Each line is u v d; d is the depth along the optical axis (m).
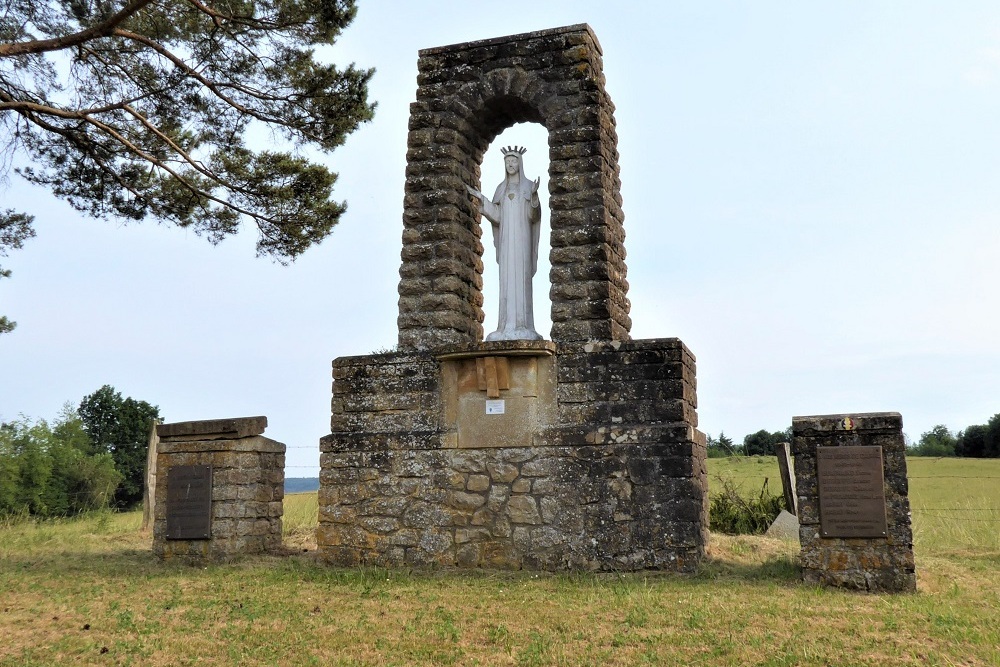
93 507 36.22
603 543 12.73
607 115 14.76
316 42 15.37
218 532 14.44
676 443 12.67
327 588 11.76
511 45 14.75
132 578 12.82
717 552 13.73
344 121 15.68
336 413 14.26
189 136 15.92
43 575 13.20
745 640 8.74
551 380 13.35
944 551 14.79
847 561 11.39
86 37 13.41
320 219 16.25
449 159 14.77
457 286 14.51
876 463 11.43
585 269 13.72
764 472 27.39
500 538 13.14
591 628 9.34
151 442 19.52
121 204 16.45
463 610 10.27
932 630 9.03
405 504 13.63
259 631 9.55
